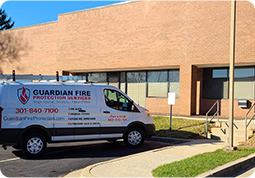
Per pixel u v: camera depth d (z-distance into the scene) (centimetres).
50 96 1243
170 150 1279
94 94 1324
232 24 1210
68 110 1268
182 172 904
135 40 2502
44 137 1226
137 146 1402
